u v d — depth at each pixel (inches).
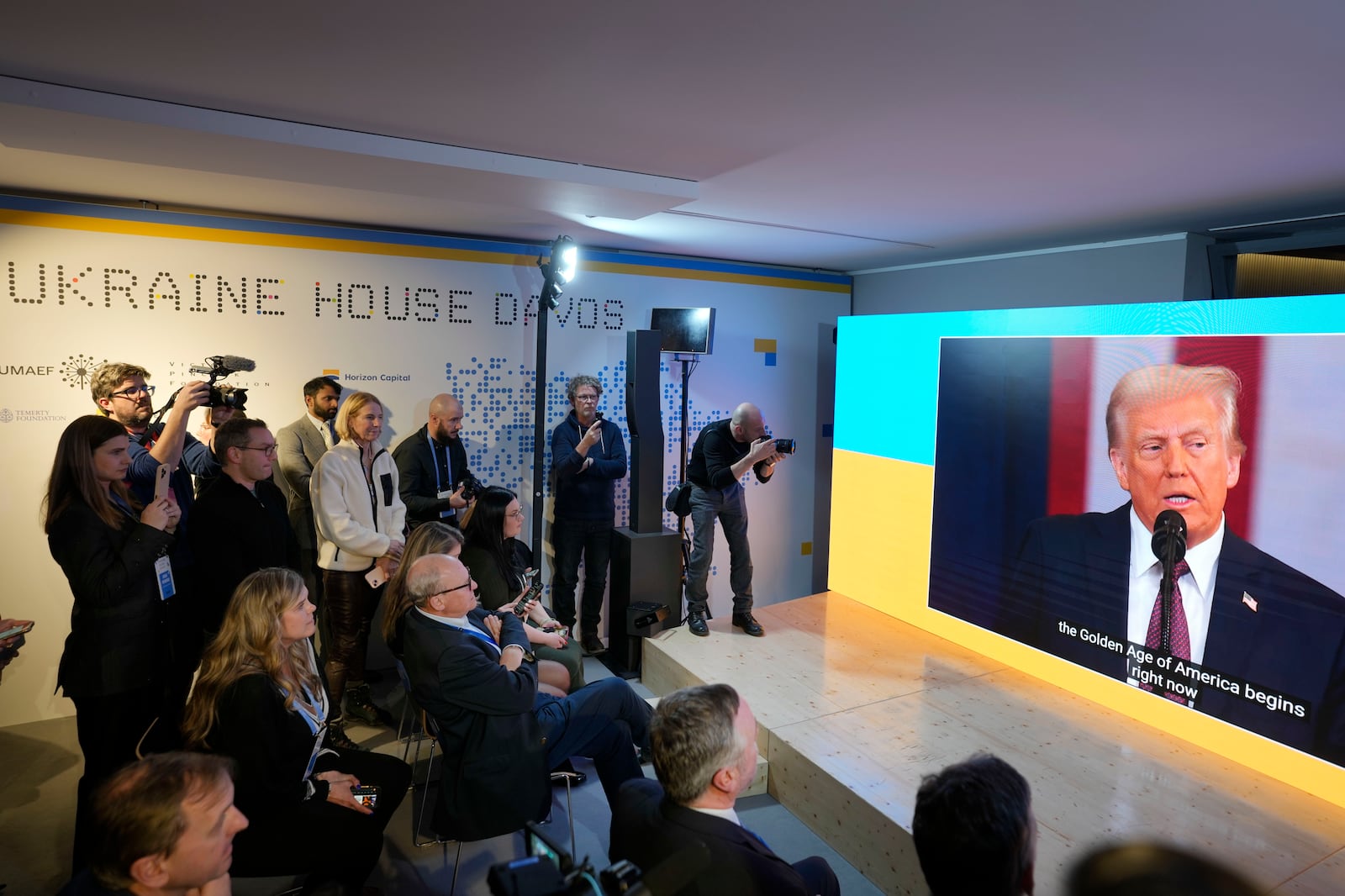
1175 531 133.1
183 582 125.6
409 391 185.2
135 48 73.0
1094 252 179.0
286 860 90.4
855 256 213.0
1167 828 109.3
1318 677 116.3
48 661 156.3
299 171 111.6
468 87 82.7
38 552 154.2
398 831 122.6
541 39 68.9
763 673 160.7
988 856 57.3
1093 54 69.2
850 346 202.7
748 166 114.7
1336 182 117.8
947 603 178.5
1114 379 141.6
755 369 232.2
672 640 179.6
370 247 177.8
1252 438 122.6
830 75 76.5
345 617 151.1
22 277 148.6
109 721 107.0
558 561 195.8
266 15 64.7
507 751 104.3
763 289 230.5
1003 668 163.5
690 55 72.0
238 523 125.5
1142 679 139.8
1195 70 72.6
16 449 151.3
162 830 63.7
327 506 146.0
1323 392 114.0
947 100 83.5
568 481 193.2
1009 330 159.8
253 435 124.9
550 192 124.4
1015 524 161.3
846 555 208.1
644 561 190.4
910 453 185.9
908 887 108.7
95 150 101.1
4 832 119.3
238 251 165.3
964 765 62.5
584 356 205.9
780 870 70.9
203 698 92.0
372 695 169.5
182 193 146.5
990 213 146.6
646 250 208.1
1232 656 126.5
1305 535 116.9
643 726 126.3
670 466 222.2
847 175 119.5
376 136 101.8
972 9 60.3
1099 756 128.1
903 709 144.6
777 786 135.1
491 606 138.4
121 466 107.3
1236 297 161.0
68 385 153.9
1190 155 103.5
